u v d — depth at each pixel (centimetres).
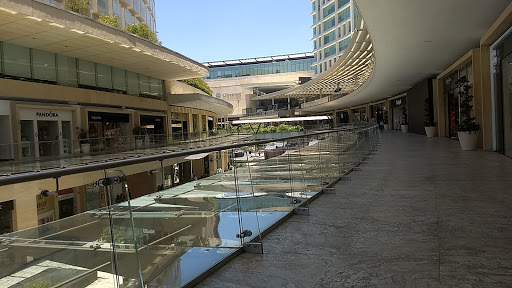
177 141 2320
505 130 1150
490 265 312
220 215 384
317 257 350
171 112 3553
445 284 280
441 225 436
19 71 1891
